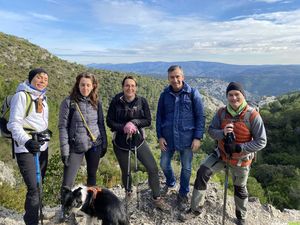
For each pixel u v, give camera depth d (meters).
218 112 5.22
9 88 19.28
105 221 4.33
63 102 5.01
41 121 4.52
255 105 5.11
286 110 74.69
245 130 4.89
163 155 5.79
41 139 4.45
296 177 39.75
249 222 5.88
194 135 5.46
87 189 4.50
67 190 4.49
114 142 5.43
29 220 4.48
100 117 5.23
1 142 15.65
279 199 31.66
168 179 6.07
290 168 45.28
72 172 4.86
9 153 15.84
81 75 4.96
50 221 5.37
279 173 44.12
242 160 5.04
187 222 5.50
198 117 5.45
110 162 18.92
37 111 4.47
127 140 5.27
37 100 4.49
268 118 72.75
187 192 5.75
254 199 6.81
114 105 5.31
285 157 54.72
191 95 5.48
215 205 5.93
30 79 4.52
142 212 5.73
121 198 6.33
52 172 8.39
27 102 4.38
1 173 12.16
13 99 4.39
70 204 4.37
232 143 4.86
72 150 4.96
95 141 5.08
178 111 5.48
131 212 5.71
